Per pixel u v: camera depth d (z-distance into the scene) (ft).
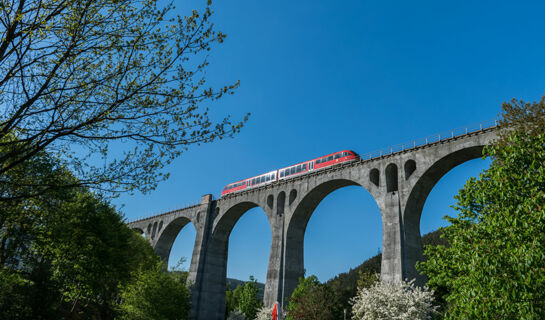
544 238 38.42
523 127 73.00
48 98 35.40
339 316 129.90
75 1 32.96
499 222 44.01
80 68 35.83
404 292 102.01
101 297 130.72
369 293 100.12
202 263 200.64
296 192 170.30
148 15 36.52
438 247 84.43
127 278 124.67
